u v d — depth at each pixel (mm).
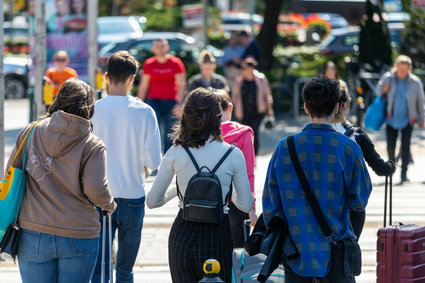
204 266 8344
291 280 8562
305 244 8359
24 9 73875
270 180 8625
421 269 9133
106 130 10906
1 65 14695
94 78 26516
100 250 11047
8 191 8852
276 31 40500
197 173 9227
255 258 9656
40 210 8852
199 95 9367
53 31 31156
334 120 10469
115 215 11008
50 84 22062
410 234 9047
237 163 9406
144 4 77438
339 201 8445
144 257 14930
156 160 11023
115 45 44750
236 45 37094
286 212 8469
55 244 8820
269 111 23641
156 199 9547
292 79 38438
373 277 13547
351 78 32406
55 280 9031
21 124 36062
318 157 8453
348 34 49125
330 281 8438
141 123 10945
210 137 9414
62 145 8758
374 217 18000
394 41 47719
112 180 10914
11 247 8930
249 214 11406
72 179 8820
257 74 23422
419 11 40188
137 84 36594
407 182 22547
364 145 10461
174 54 39688
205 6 44156
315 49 43125
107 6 79062
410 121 22359
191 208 9109
